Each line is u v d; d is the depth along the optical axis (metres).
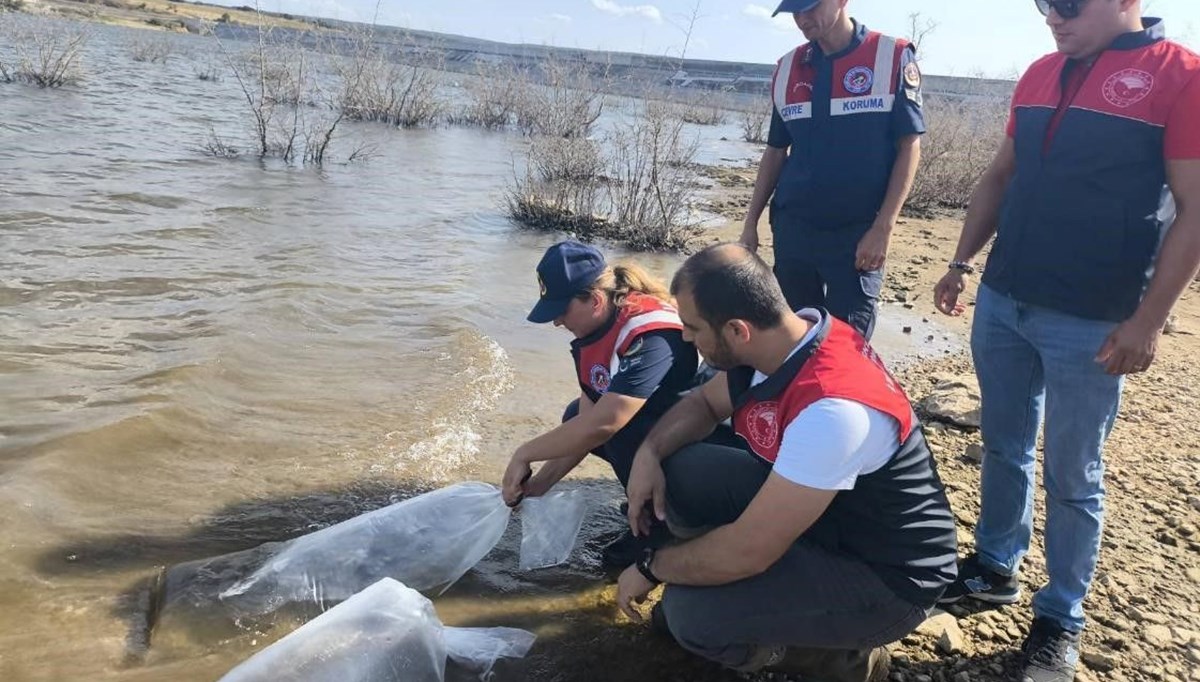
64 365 4.51
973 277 8.98
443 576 2.98
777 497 2.22
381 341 5.44
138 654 2.55
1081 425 2.73
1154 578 3.33
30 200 7.92
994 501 3.11
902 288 8.26
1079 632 2.79
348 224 8.82
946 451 4.46
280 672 2.21
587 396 3.10
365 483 3.69
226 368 4.66
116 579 2.90
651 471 2.71
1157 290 2.46
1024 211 2.78
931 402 4.99
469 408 4.55
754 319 2.26
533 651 2.75
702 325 2.32
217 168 11.23
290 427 4.12
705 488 2.66
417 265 7.48
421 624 2.45
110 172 9.82
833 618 2.43
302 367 4.87
